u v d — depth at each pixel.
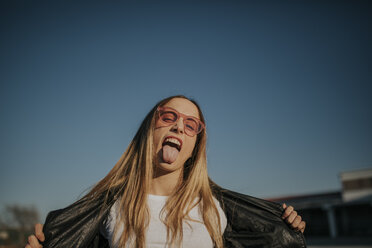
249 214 1.91
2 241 15.09
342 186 23.39
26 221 19.80
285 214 1.84
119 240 1.65
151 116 1.97
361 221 24.03
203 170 1.97
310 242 19.33
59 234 1.65
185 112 1.93
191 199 1.82
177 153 1.75
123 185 1.91
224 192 2.03
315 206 23.56
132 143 2.04
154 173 1.87
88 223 1.72
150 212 1.73
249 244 1.86
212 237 1.74
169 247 1.60
